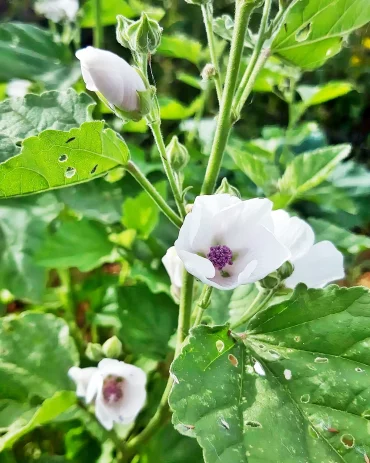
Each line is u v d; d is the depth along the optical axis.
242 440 0.09
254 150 0.27
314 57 0.14
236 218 0.11
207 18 0.13
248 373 0.10
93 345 0.16
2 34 0.22
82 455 0.17
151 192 0.12
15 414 0.16
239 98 0.13
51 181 0.12
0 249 0.18
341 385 0.10
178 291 0.14
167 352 0.18
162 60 0.43
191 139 0.27
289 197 0.20
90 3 0.24
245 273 0.10
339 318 0.11
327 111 0.50
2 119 0.13
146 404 0.18
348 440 0.10
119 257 0.19
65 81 0.22
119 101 0.11
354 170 0.29
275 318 0.11
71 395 0.15
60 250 0.18
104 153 0.12
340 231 0.22
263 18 0.13
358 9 0.13
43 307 0.22
